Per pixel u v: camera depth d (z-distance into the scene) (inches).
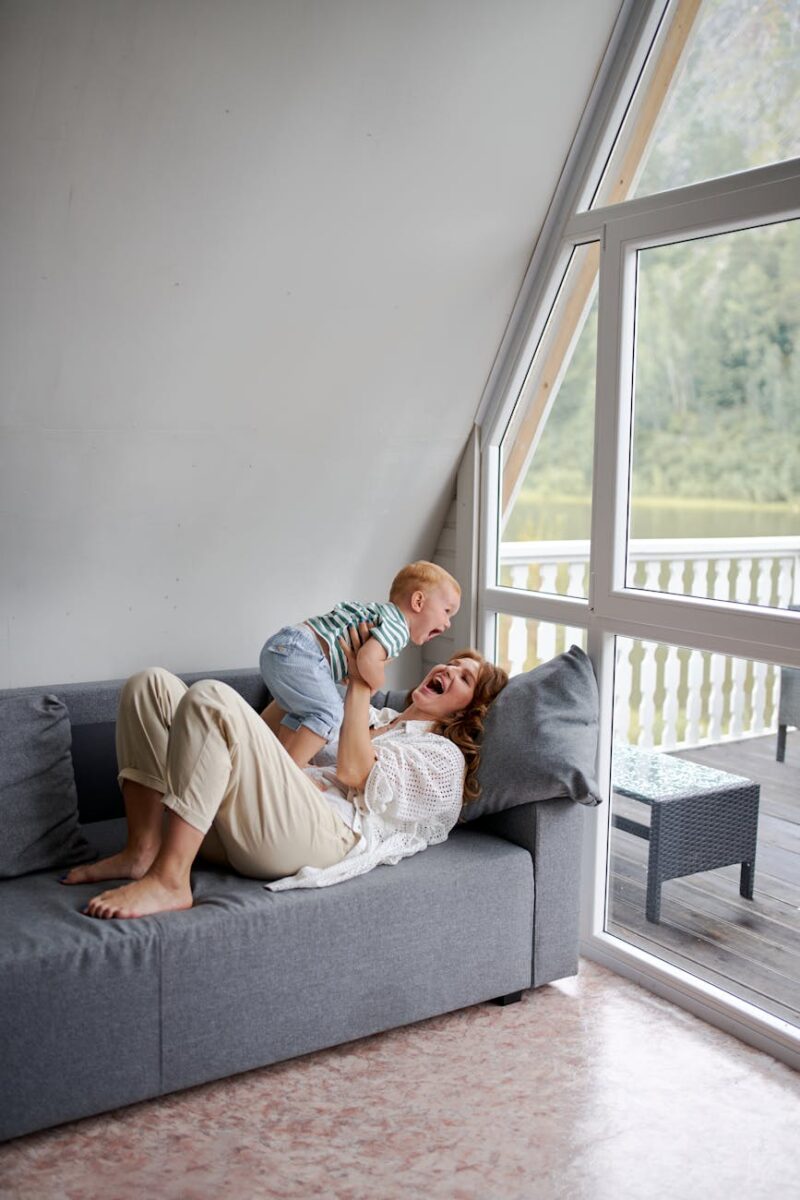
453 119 110.2
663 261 111.3
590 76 115.1
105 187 99.3
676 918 115.0
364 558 145.1
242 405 121.9
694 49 109.2
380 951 100.8
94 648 128.6
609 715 121.0
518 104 112.7
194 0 91.6
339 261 115.4
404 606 116.3
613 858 122.7
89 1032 86.4
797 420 99.5
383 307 122.0
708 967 111.6
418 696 116.9
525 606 133.0
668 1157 87.0
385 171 110.9
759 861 105.7
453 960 105.8
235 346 116.6
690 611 108.6
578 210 122.3
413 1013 103.7
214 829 101.3
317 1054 102.0
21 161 94.7
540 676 117.8
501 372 136.2
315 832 100.3
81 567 123.9
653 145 114.7
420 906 102.9
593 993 115.4
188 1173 83.6
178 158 100.4
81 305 105.8
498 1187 82.8
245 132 101.4
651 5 111.0
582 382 124.9
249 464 127.1
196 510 127.3
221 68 96.4
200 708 95.1
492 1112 92.7
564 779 108.3
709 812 110.6
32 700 108.6
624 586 118.7
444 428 137.9
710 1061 102.1
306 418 127.0
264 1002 94.7
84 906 93.3
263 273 112.3
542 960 112.8
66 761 108.5
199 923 91.1
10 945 84.7
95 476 118.3
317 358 122.3
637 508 116.6
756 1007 106.7
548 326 130.3
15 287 101.8
